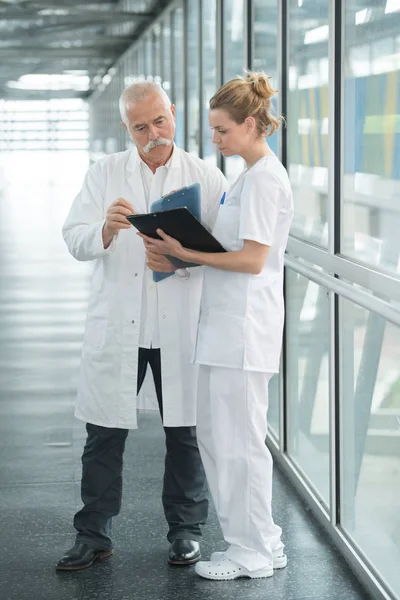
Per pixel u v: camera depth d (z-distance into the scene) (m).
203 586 3.76
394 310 3.25
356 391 4.02
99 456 3.96
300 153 5.00
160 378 3.97
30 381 7.07
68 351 7.91
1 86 32.38
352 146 4.00
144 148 3.77
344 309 4.12
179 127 11.36
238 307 3.59
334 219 4.17
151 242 3.58
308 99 4.77
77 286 10.81
